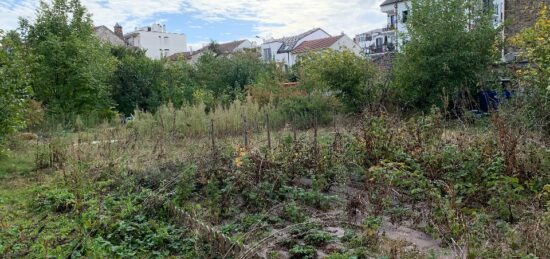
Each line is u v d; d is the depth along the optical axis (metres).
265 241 4.07
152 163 7.55
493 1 17.77
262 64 27.27
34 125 13.39
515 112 6.61
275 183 5.68
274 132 11.20
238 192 5.61
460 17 13.57
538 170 5.06
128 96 20.41
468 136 6.03
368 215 4.61
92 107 17.25
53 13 16.72
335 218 4.68
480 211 4.48
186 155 7.72
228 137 10.50
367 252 3.69
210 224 4.83
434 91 13.34
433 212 4.34
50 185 7.04
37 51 16.05
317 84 15.40
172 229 4.76
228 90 22.09
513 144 5.30
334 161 6.32
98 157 8.35
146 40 53.00
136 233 4.70
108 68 18.77
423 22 14.02
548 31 9.61
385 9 26.38
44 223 5.23
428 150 5.75
